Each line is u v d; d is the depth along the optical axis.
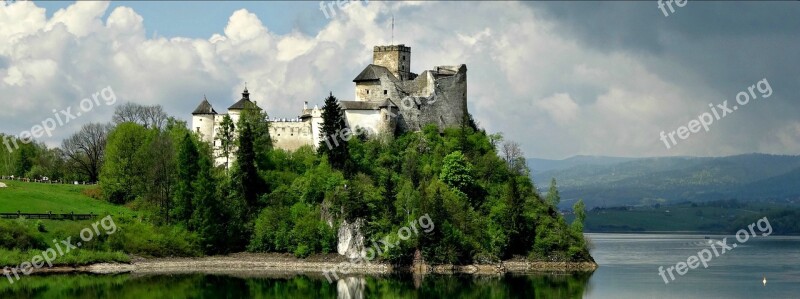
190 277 168.50
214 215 193.00
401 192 186.00
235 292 148.75
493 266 181.12
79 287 151.88
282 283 161.00
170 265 182.75
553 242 191.12
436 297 145.38
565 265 189.62
